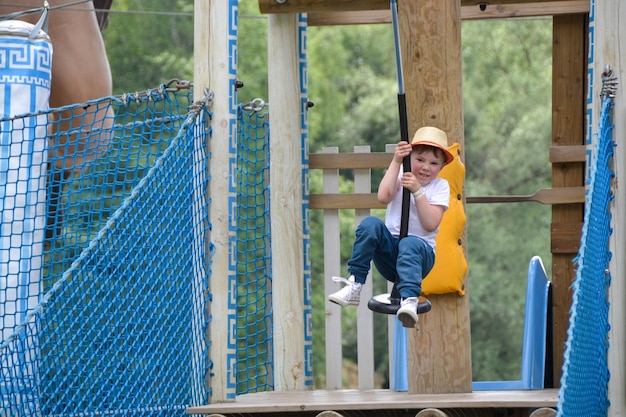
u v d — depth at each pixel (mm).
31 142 27469
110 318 25328
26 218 27328
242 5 78938
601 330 24016
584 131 32031
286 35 31875
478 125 77438
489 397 23641
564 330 31391
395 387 30062
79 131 27797
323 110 82000
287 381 31203
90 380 25594
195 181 25938
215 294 25781
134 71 80250
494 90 77750
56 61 35062
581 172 31812
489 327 75375
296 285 31422
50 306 25281
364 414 24188
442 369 26188
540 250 74875
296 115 31781
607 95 24984
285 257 31484
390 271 23234
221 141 26094
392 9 22219
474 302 75062
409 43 26594
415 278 22016
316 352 74875
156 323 25594
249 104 33156
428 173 23203
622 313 24750
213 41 26281
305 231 32219
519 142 75500
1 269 26891
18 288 26969
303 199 32219
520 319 74875
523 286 74875
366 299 32406
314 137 80250
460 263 26219
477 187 75750
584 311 21219
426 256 22672
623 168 25062
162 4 82250
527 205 75750
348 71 87000
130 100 26641
